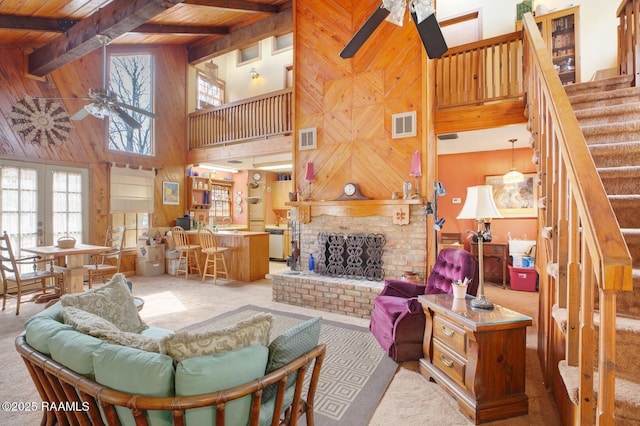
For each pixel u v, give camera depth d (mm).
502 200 5824
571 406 1696
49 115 5102
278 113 5941
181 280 5941
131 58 6477
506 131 4406
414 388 2355
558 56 4875
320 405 2119
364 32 2568
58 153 5211
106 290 2217
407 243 4082
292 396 1587
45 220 5055
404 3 2223
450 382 2207
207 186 8062
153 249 6332
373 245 4242
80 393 1243
